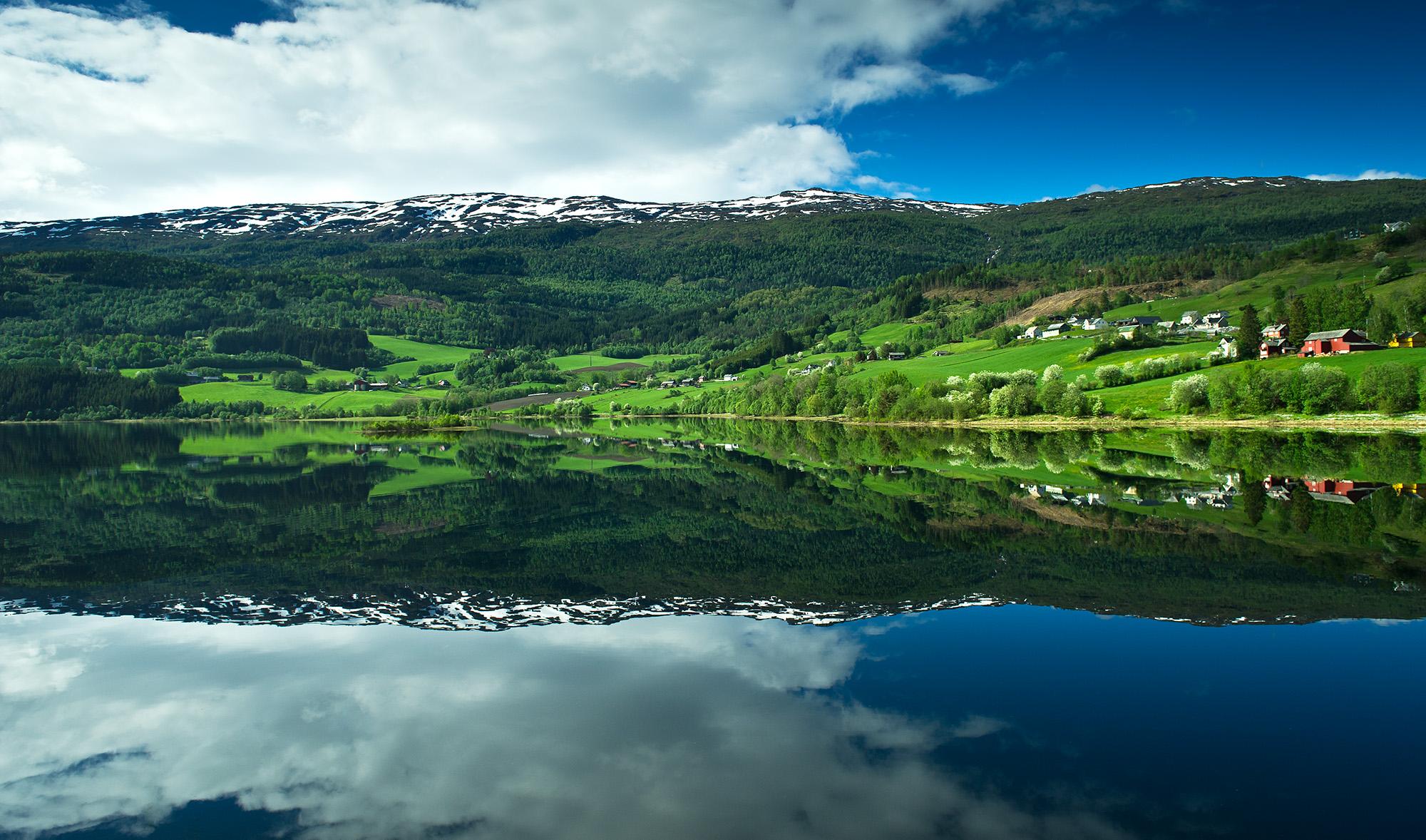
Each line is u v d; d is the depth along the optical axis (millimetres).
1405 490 44125
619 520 42406
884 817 12398
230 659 20328
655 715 16344
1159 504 41562
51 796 13719
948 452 79375
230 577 29547
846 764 14148
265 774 14328
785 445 100000
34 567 31625
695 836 12039
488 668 19281
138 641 21969
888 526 38812
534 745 15133
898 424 128750
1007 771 13773
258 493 55781
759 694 17312
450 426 168750
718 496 51969
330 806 13172
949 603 24062
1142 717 15703
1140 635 20578
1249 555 29141
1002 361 174625
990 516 40406
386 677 18766
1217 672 17922
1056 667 18500
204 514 45844
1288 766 13703
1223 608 22641
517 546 35219
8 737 15961
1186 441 80562
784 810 12680
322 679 18750
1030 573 27734
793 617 23141
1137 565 28219
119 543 36688
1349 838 11617
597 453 93375
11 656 20766
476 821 12633
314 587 27859
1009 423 113938
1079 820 12203
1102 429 100750
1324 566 27156
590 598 25828
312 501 51406
